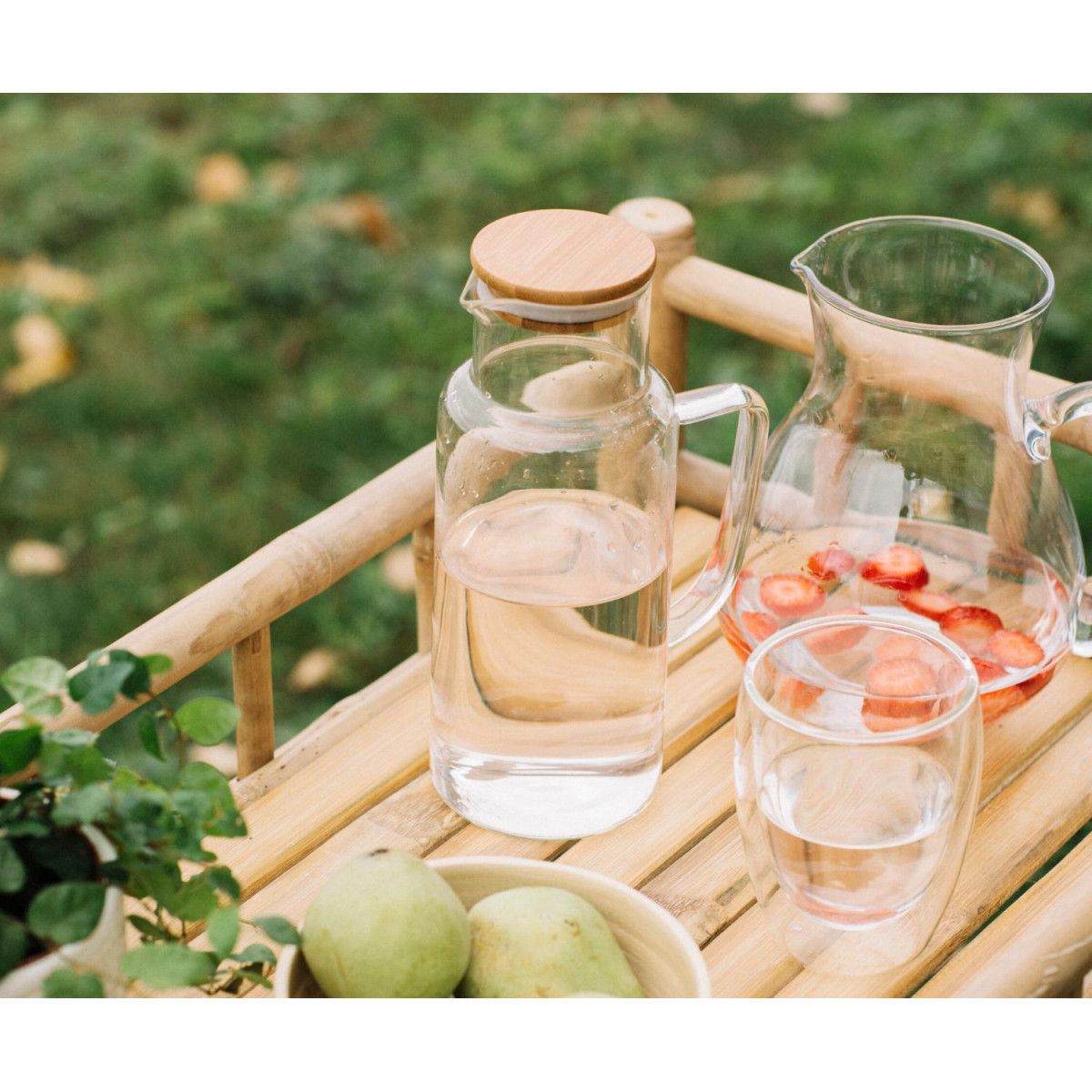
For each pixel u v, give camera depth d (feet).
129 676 2.45
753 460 3.26
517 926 2.67
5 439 7.05
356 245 8.06
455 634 3.08
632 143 8.77
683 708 3.53
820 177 8.46
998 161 8.58
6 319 7.58
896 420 3.13
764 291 4.07
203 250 8.02
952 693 2.73
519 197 8.41
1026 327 3.04
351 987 2.59
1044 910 2.93
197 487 6.84
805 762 2.72
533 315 2.77
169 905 2.47
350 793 3.33
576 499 3.03
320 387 7.29
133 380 7.31
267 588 3.38
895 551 3.16
